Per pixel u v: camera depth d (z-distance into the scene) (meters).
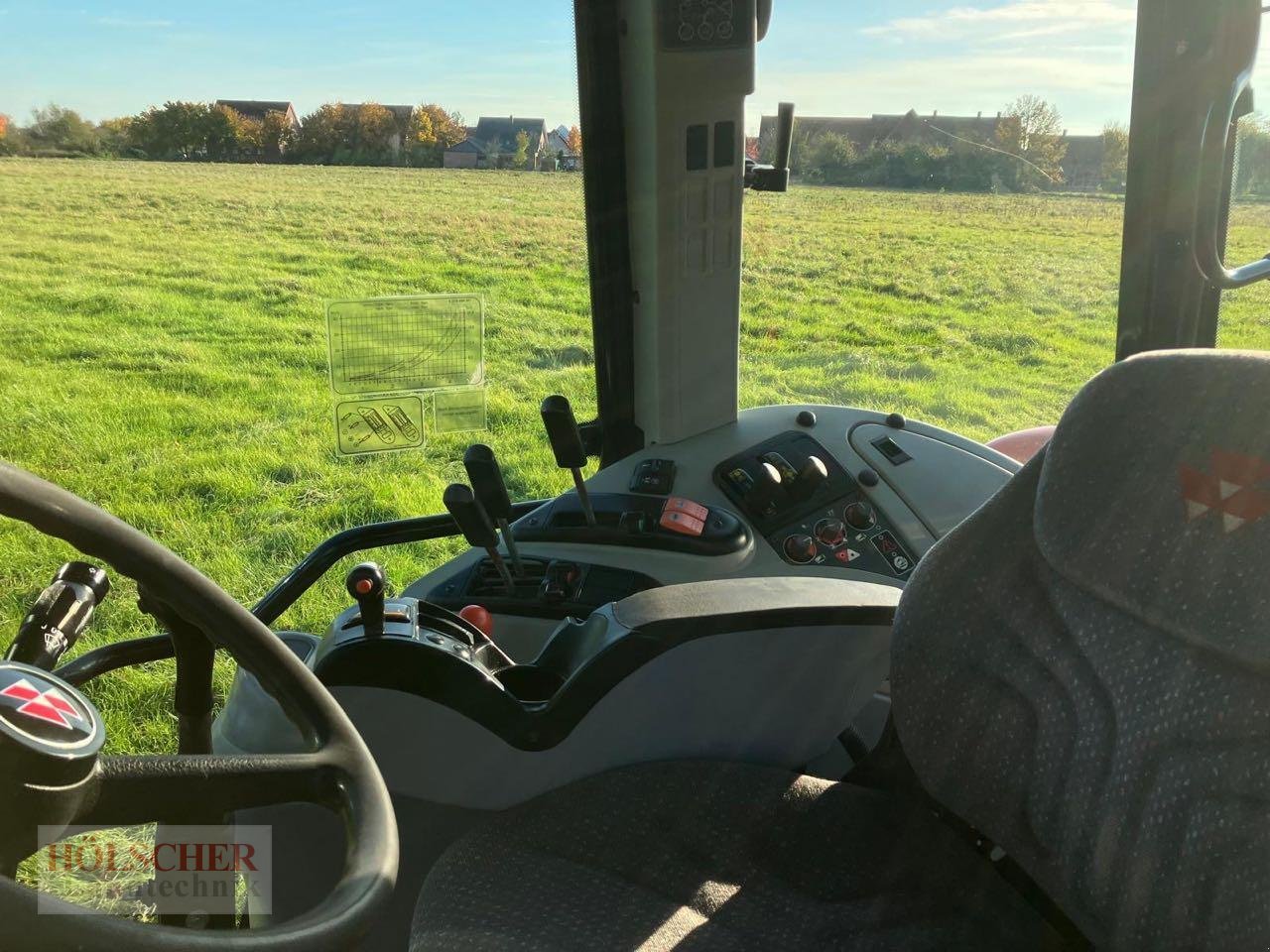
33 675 0.63
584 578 1.76
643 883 1.14
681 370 1.97
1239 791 0.92
